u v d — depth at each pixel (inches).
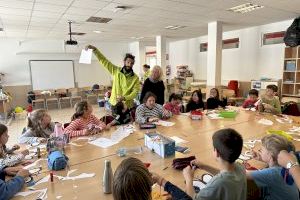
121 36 344.5
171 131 103.0
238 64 294.8
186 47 385.1
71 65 388.5
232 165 46.1
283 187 53.2
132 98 131.8
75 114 108.2
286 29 233.8
